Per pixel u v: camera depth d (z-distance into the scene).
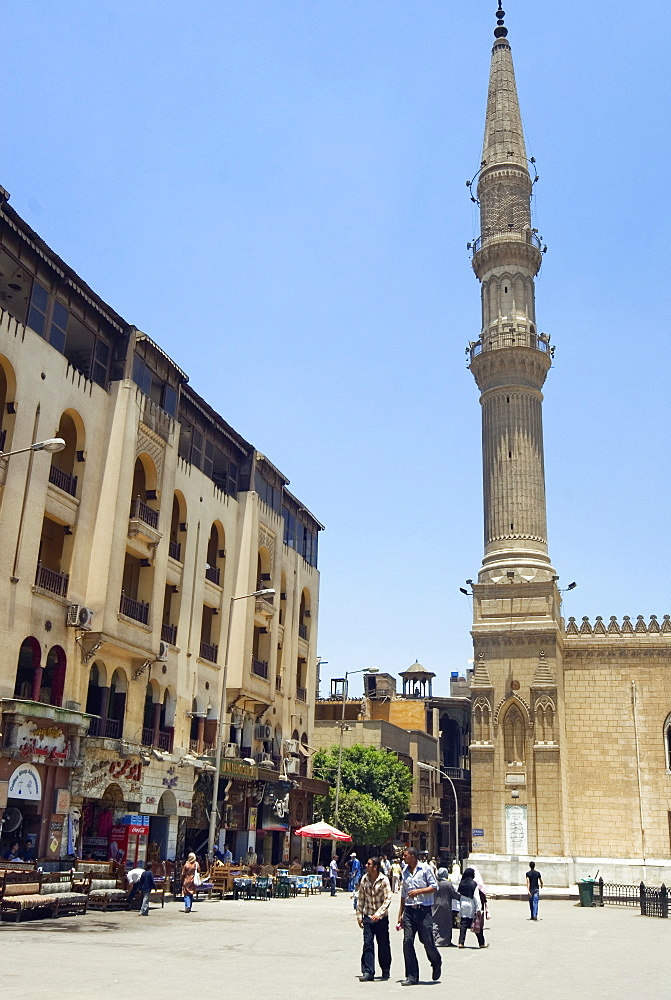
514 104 68.12
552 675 54.38
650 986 16.20
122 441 35.62
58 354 32.97
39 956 16.34
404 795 68.38
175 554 41.66
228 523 47.03
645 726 55.47
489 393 61.69
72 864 27.86
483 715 54.91
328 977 15.67
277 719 51.50
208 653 44.19
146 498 38.84
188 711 41.25
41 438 31.59
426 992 14.20
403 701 90.62
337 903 37.69
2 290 31.64
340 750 57.12
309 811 55.84
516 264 63.84
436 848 88.94
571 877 52.38
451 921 23.33
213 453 46.53
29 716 28.62
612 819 54.47
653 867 52.56
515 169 65.81
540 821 52.22
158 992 13.12
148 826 35.38
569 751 56.31
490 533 59.50
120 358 36.88
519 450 59.84
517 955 21.28
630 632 57.31
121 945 18.97
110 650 34.94
